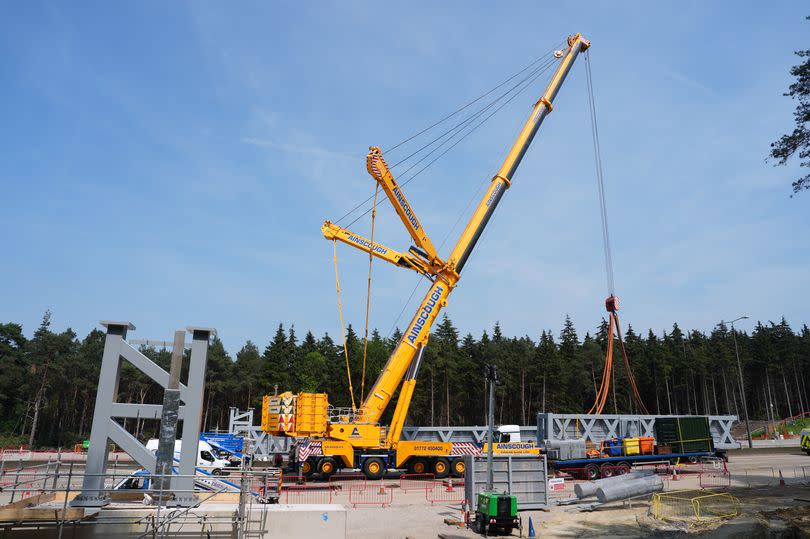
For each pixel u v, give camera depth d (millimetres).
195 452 13703
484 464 22094
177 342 14117
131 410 13688
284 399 28922
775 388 113188
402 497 25375
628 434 39875
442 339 82688
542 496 22500
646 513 20578
